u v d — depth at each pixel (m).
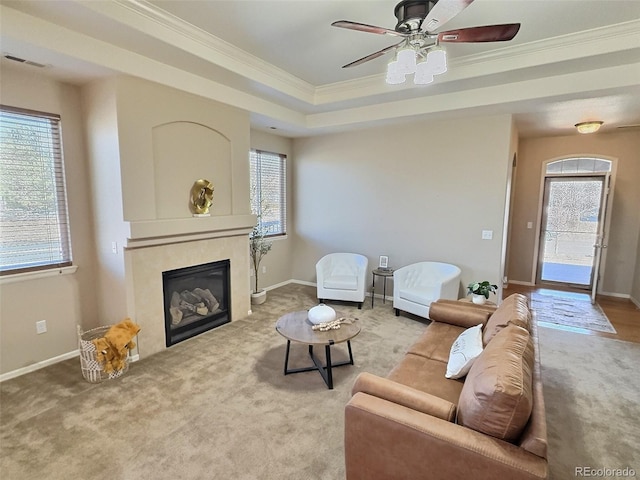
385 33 2.15
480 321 2.78
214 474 1.86
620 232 5.52
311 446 2.08
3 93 2.70
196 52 2.88
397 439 1.48
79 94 3.15
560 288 6.04
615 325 4.23
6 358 2.85
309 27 2.69
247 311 4.42
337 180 5.47
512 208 6.08
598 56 2.85
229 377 2.88
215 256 3.91
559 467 1.95
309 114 4.93
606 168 5.61
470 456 1.31
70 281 3.21
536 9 2.42
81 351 2.78
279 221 5.85
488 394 1.36
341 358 3.23
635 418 2.39
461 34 2.04
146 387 2.72
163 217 3.30
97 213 3.22
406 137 4.76
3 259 2.83
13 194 2.84
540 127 5.12
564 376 2.96
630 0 2.28
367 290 5.37
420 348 2.50
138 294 3.18
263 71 3.56
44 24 2.30
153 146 3.17
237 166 4.06
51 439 2.12
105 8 2.23
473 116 4.23
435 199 4.63
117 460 1.96
